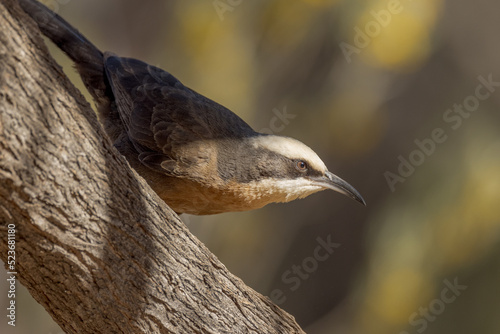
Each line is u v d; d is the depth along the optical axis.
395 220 13.83
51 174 4.74
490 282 13.64
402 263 13.41
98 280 5.31
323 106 15.43
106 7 16.14
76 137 4.90
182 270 5.86
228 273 6.29
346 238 18.23
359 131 15.62
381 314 13.54
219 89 13.99
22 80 4.52
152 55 16.19
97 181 5.09
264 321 6.46
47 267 5.11
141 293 5.58
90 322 5.55
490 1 15.95
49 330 13.59
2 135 4.41
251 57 14.33
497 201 12.89
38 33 4.71
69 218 4.94
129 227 5.41
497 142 13.87
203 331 6.00
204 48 13.94
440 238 13.27
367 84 15.50
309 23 14.27
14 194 4.61
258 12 14.12
